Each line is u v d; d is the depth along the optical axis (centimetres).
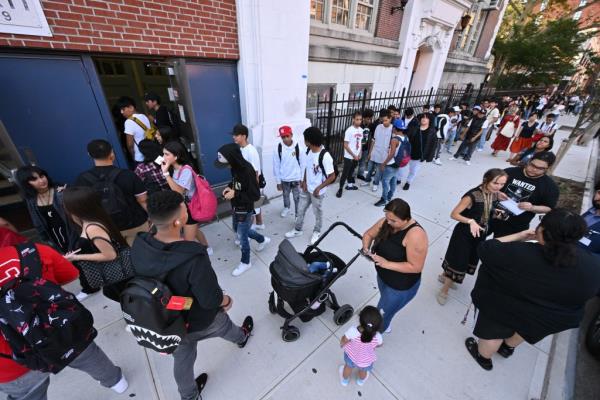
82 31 281
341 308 252
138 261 140
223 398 203
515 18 2033
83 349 153
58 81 290
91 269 202
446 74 1302
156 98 455
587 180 661
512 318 183
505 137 797
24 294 127
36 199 243
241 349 238
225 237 394
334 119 609
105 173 244
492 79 1841
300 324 263
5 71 260
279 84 450
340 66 736
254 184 283
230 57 407
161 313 131
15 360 129
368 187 583
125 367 224
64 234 260
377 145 508
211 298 147
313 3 617
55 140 305
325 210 479
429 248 387
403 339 251
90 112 320
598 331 247
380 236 209
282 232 411
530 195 260
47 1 255
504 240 210
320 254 267
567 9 1880
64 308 140
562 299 159
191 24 353
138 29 314
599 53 1927
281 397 204
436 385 214
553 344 254
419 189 580
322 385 212
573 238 146
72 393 205
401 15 853
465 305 291
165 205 135
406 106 845
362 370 203
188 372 178
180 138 468
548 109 1628
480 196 250
